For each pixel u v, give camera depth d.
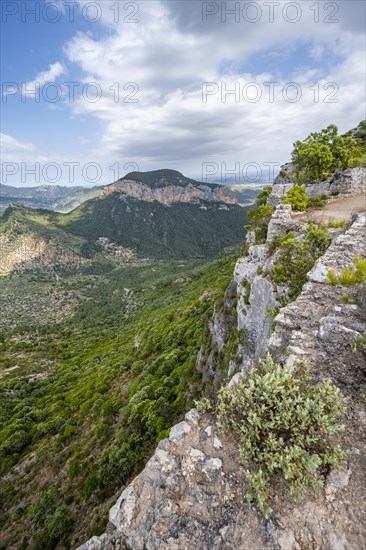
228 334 25.55
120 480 25.78
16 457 41.00
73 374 71.50
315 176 28.44
